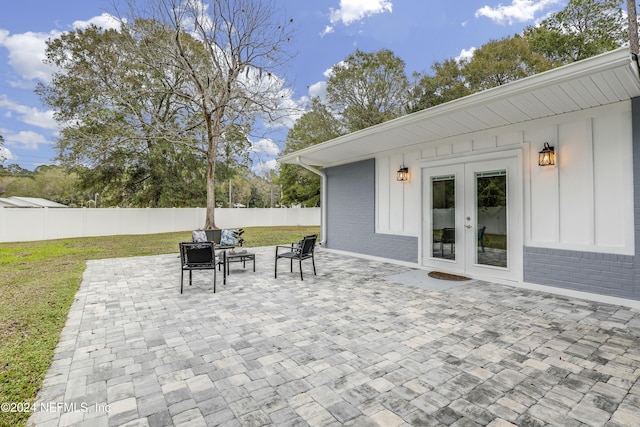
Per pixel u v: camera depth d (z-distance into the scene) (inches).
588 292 167.5
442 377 94.1
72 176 860.6
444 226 240.4
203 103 470.9
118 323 142.7
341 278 227.9
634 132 150.7
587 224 167.3
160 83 579.2
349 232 337.7
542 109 165.3
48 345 119.5
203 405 81.9
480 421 74.4
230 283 216.2
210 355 110.7
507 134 199.9
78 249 411.2
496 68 519.5
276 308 161.8
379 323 138.9
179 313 155.8
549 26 527.8
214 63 459.8
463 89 565.0
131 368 102.0
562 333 125.0
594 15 485.1
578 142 169.8
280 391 88.0
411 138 232.7
